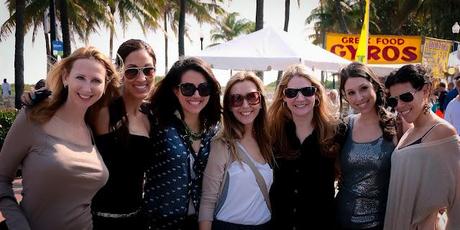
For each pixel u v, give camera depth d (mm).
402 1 27000
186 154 2717
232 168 2830
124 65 2797
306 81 3070
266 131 3021
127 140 2615
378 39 14750
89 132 2475
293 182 3010
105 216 2600
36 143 2180
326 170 3039
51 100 2275
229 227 2770
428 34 31625
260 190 2844
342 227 2945
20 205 2229
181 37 26062
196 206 2801
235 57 7527
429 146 2506
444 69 13891
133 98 2830
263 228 2857
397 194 2615
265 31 8234
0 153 2254
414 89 2578
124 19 27359
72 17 23438
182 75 2824
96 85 2305
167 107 2842
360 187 2865
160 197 2650
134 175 2668
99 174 2346
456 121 6145
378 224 2830
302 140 3090
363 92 2961
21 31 17516
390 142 2887
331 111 3180
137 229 2717
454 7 26141
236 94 2908
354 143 2963
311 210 2996
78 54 2316
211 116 3002
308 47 8289
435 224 2582
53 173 2146
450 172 2457
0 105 24531
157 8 27875
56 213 2215
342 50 14461
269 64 7426
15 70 17531
